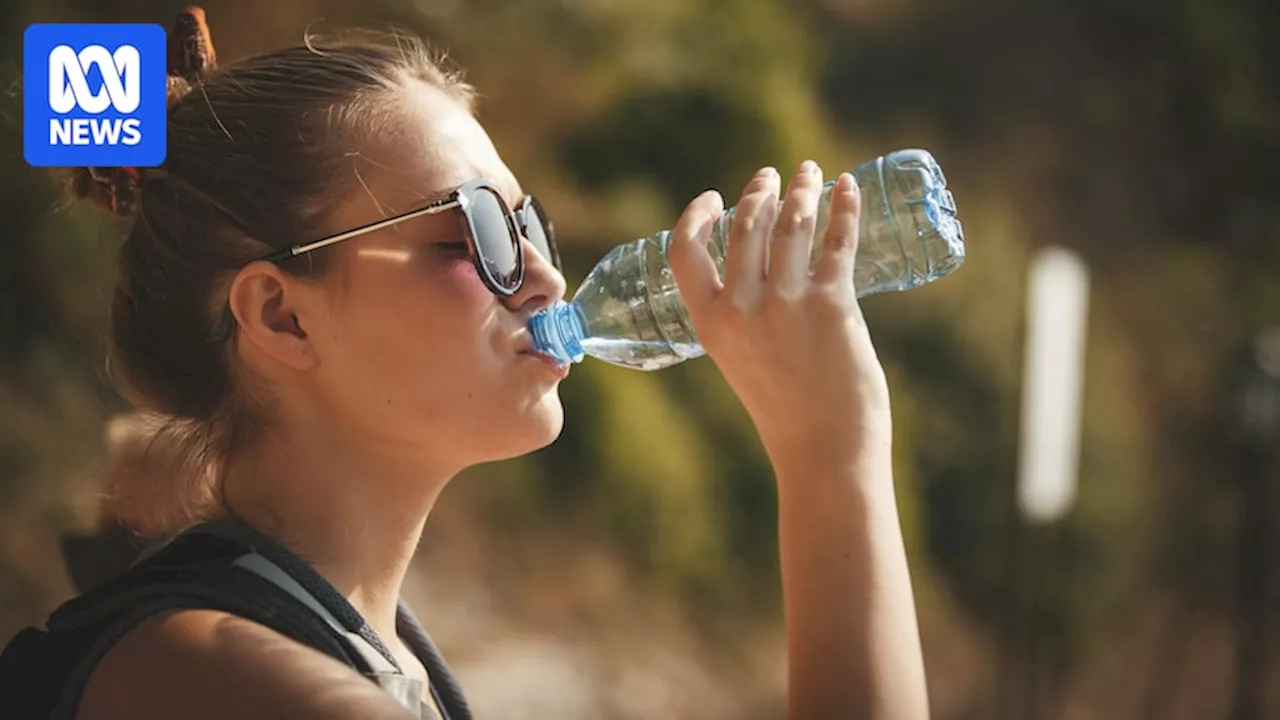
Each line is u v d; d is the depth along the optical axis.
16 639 1.16
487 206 1.30
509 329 1.30
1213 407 8.80
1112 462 8.02
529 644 4.98
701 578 5.88
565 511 5.64
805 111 7.40
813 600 1.22
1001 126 9.57
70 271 4.85
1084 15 10.17
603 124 6.61
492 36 6.25
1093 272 9.17
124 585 1.17
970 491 7.25
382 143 1.29
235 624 1.11
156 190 1.34
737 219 1.30
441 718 1.40
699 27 7.28
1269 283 9.60
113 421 1.66
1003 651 6.88
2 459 4.50
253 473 1.31
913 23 9.74
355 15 5.61
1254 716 4.98
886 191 1.50
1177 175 10.02
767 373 1.27
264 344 1.28
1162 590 7.84
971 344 7.64
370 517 1.30
